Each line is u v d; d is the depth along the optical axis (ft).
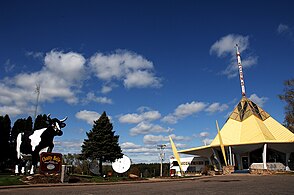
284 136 203.00
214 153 212.02
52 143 77.00
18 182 61.57
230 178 98.32
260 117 231.09
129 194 41.19
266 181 71.92
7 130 135.64
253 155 212.43
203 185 60.64
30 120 144.87
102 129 135.44
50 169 69.26
